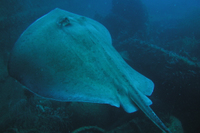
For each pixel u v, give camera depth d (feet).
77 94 6.38
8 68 6.38
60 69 6.78
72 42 7.84
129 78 8.13
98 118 12.80
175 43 37.40
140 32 36.70
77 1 88.22
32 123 11.12
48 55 7.01
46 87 6.23
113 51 9.60
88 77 7.03
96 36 9.32
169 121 12.23
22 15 26.99
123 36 35.01
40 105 12.39
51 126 11.45
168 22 71.31
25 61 6.59
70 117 12.43
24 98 13.73
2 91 13.48
